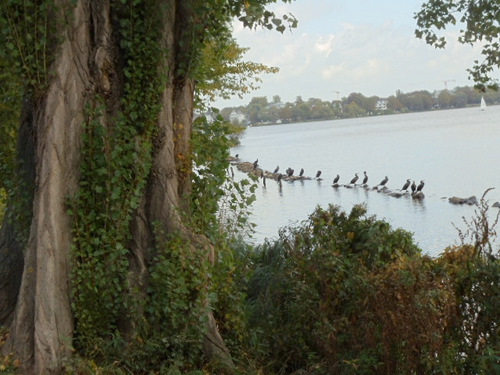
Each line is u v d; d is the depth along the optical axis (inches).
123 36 331.6
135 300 314.7
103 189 315.0
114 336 310.3
